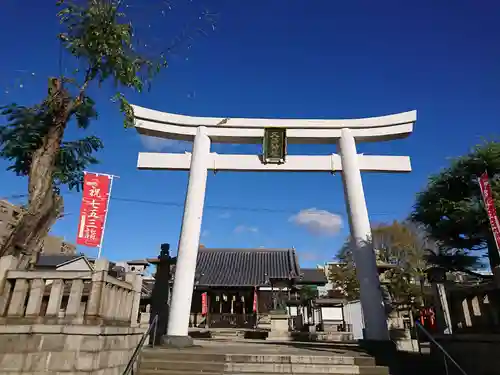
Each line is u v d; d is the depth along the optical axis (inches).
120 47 289.4
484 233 439.2
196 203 468.8
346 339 763.4
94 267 275.0
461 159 456.4
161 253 631.8
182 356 340.2
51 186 299.0
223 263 1250.0
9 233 289.3
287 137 513.0
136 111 493.0
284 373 317.4
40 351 241.9
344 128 517.0
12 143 307.1
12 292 266.5
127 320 334.6
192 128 512.7
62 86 308.0
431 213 471.8
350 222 476.4
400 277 816.9
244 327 1021.8
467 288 346.6
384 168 507.5
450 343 361.4
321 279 1198.9
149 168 505.4
